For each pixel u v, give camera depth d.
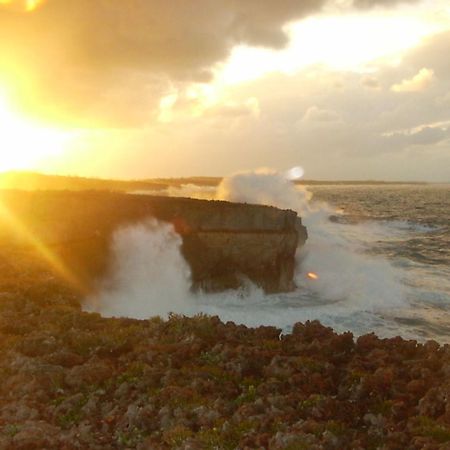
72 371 10.08
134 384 9.69
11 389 9.62
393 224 64.31
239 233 25.05
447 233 56.31
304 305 23.14
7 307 14.25
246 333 12.75
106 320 13.72
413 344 11.84
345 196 168.00
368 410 8.90
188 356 11.14
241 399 9.23
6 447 7.46
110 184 76.44
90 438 7.91
